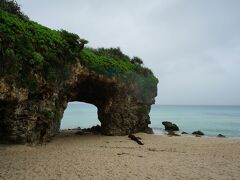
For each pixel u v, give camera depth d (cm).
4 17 1783
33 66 1864
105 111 3088
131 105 3194
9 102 1773
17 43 1758
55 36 2194
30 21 2125
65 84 2358
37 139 2061
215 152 2155
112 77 2888
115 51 3466
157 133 3803
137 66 3459
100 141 2606
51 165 1544
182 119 7425
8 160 1588
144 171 1495
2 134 1858
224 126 5312
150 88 3506
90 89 2994
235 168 1598
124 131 3108
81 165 1578
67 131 3444
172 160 1800
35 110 1973
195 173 1473
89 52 2808
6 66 1614
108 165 1605
